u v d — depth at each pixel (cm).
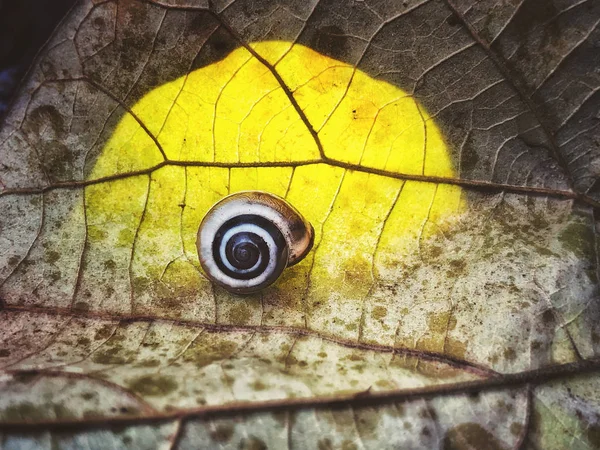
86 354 8
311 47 8
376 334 8
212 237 8
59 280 8
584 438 7
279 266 8
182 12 8
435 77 8
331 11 8
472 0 8
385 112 8
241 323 8
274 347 8
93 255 9
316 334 8
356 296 8
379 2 8
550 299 8
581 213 8
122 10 8
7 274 8
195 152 9
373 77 8
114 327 8
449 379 7
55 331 8
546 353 7
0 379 7
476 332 8
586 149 8
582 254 8
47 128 8
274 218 8
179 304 8
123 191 9
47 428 6
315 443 7
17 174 9
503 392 7
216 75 8
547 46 8
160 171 9
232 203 8
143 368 7
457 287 8
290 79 8
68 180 9
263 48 8
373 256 8
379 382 7
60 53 8
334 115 8
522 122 8
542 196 8
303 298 8
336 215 9
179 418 6
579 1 7
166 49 8
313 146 9
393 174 9
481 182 8
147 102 8
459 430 7
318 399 7
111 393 7
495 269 8
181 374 7
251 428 7
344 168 9
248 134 8
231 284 8
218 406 7
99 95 8
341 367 7
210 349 8
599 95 8
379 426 7
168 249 9
